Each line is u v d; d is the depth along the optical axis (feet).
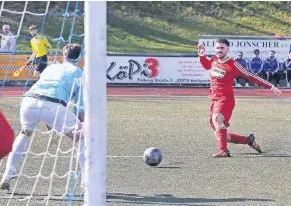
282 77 134.10
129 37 179.93
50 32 169.68
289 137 62.64
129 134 62.80
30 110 36.35
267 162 48.62
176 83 129.90
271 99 107.86
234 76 51.26
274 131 67.05
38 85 36.86
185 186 39.83
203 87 128.98
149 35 182.19
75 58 37.27
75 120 36.37
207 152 52.90
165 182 40.96
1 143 16.87
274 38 135.85
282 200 36.29
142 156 50.31
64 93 36.60
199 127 68.69
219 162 48.39
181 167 46.06
